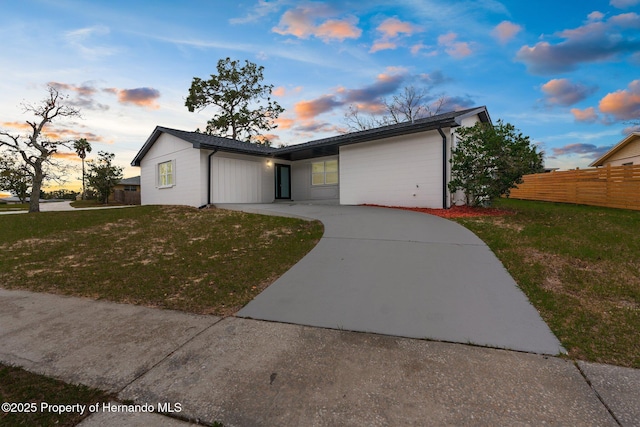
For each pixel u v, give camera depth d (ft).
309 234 22.57
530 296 11.23
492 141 27.66
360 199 38.81
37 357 8.50
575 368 7.20
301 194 52.37
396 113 85.30
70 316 11.29
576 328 8.98
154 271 16.43
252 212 35.63
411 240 19.04
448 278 13.16
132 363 8.05
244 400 6.45
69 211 44.37
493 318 9.81
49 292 14.07
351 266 15.23
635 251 15.89
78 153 84.12
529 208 34.83
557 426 5.46
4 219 36.63
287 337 9.21
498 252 16.29
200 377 7.34
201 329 9.92
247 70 93.97
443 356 7.91
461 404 6.10
